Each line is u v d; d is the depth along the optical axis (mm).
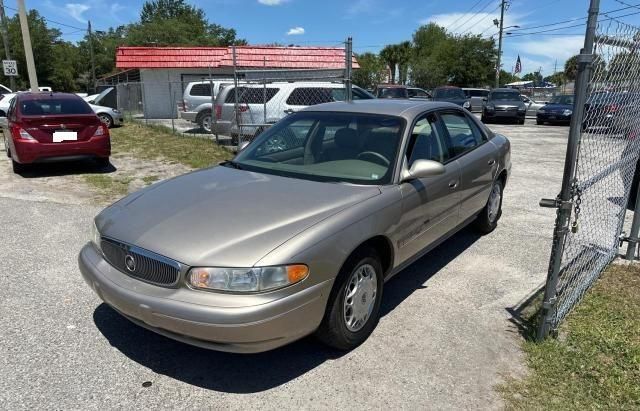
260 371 3066
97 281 3064
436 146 4281
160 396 2822
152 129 16750
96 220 3418
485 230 5598
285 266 2701
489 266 4734
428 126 4258
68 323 3582
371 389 2898
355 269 3164
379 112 4172
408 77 48344
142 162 10312
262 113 12172
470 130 5105
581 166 3354
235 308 2607
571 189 3104
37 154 8336
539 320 3395
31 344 3299
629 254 4809
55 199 7152
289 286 2715
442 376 3020
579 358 3182
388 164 3697
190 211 3127
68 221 6055
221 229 2898
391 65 56719
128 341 3367
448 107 4770
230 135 12422
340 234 2982
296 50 24312
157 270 2822
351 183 3578
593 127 3424
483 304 3955
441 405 2764
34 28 48531
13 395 2793
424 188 3822
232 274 2645
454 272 4590
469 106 25156
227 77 24734
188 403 2768
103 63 71125
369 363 3150
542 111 22234
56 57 52500
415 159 3885
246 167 4035
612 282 4293
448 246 5266
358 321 3316
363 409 2730
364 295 3326
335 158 3900
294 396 2836
